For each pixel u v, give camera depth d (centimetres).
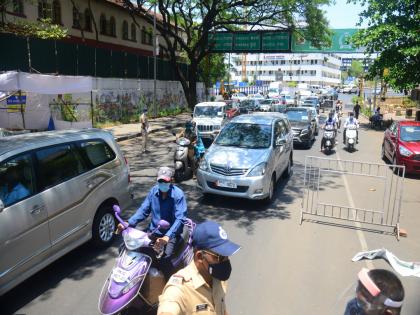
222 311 242
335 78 13550
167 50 3359
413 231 738
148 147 1684
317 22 2897
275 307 466
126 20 3531
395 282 191
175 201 441
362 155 1634
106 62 2470
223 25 3197
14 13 2238
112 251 611
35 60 1881
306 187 1055
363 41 2445
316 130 2302
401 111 4228
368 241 681
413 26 2311
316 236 699
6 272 440
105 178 621
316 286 517
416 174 1281
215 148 929
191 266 238
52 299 475
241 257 604
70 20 2812
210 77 4509
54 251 516
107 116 2481
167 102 3512
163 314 210
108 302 362
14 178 473
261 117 1061
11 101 1783
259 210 844
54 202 513
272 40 3225
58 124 1853
